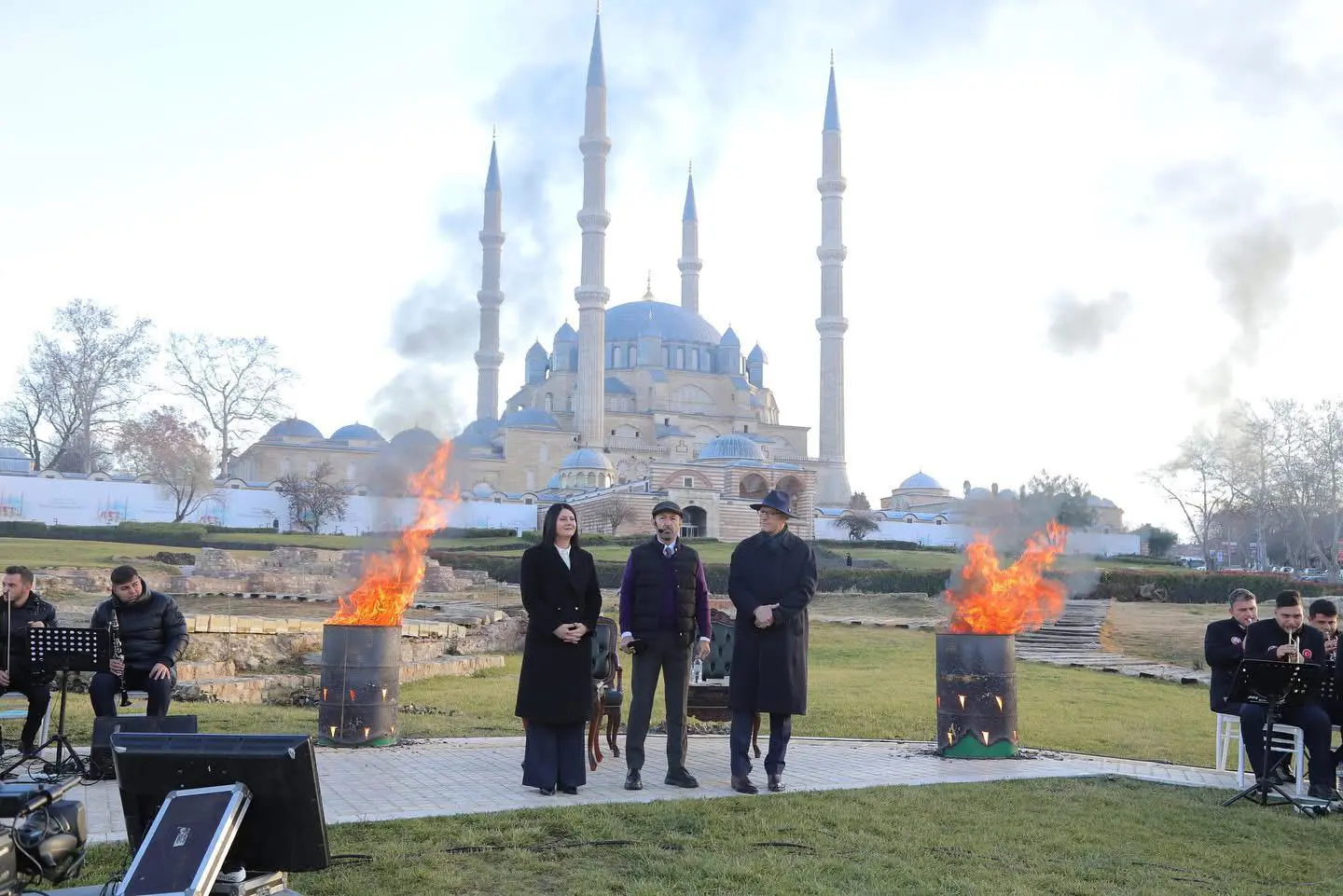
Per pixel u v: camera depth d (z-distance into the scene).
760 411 148.38
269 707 17.55
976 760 13.07
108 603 11.99
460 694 21.16
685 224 170.25
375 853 7.99
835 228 138.12
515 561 54.72
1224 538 107.06
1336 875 8.42
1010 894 7.45
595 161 128.25
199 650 21.70
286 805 5.80
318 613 31.64
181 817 5.62
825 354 137.88
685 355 149.12
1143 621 38.53
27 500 82.38
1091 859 8.51
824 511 114.00
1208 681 26.83
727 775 11.84
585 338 128.12
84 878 7.02
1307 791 11.45
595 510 98.56
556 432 130.12
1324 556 74.69
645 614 10.91
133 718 10.97
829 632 38.12
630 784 10.71
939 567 70.06
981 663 13.30
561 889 7.33
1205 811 10.44
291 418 102.12
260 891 5.87
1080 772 12.26
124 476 92.12
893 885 7.58
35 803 6.05
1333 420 72.56
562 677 10.40
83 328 87.75
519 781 11.01
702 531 99.44
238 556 56.16
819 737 15.54
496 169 147.88
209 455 88.00
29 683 11.65
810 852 8.41
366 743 13.34
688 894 7.22
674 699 11.04
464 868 7.72
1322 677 11.12
